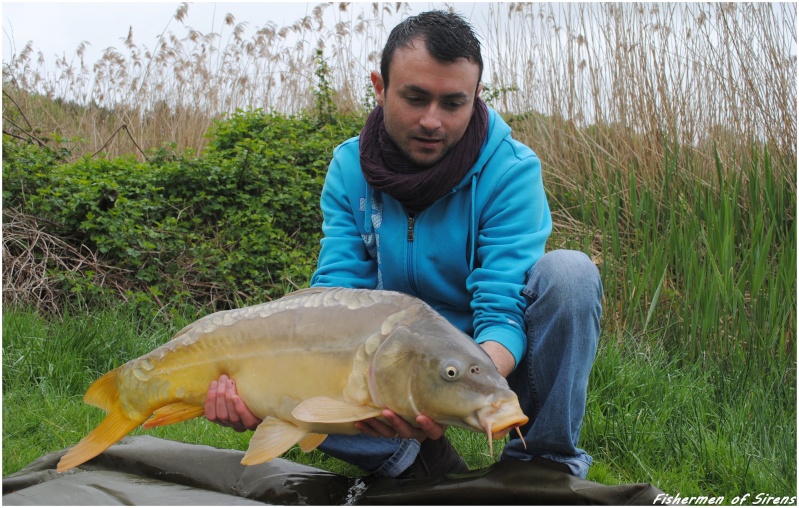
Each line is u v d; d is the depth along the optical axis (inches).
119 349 172.9
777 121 213.9
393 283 108.7
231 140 283.9
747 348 160.6
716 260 182.1
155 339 182.5
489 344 94.8
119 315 199.9
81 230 228.1
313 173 274.7
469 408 77.1
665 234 197.5
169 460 106.3
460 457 112.3
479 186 104.0
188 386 89.4
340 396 82.0
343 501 98.3
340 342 82.7
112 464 109.4
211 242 240.2
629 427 130.2
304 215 254.7
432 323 81.0
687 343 168.9
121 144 339.6
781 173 200.8
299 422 84.2
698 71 233.8
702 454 121.7
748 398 144.9
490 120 105.6
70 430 133.1
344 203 112.3
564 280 96.1
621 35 244.1
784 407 143.9
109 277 220.2
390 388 79.9
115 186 233.1
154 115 344.5
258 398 86.0
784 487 112.0
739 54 222.2
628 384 145.6
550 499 90.7
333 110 313.9
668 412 135.9
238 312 89.5
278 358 85.1
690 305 174.6
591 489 90.0
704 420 136.4
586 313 96.7
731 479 115.6
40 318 189.3
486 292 99.1
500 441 126.5
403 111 96.9
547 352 98.1
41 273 215.2
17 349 163.0
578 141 255.0
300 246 249.6
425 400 78.7
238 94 348.2
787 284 167.0
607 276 186.7
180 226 244.2
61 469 89.5
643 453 125.1
